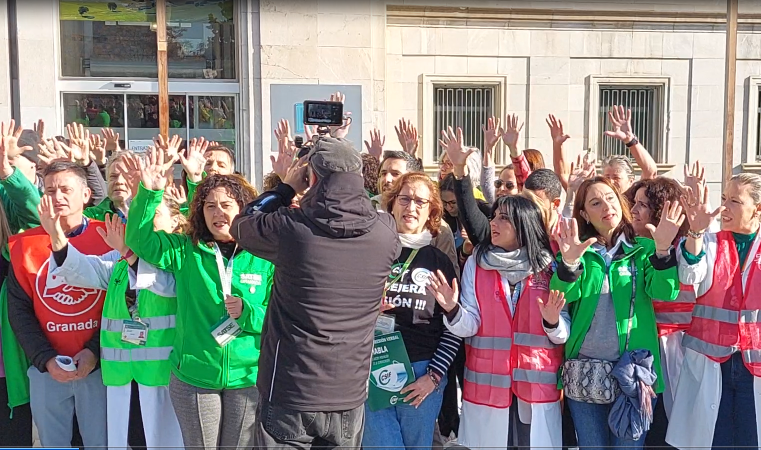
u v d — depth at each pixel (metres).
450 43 10.92
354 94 9.99
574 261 3.26
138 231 3.24
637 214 3.81
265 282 3.38
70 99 9.85
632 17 11.24
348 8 10.02
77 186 3.66
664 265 3.29
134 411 3.64
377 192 4.79
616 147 11.62
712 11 11.34
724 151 10.15
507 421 3.44
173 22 10.04
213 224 3.31
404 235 3.57
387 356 3.41
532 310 3.44
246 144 9.92
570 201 4.62
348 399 2.89
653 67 11.46
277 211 2.89
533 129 11.27
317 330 2.82
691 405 3.62
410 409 3.45
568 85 11.29
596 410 3.37
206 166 4.79
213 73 10.22
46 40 9.49
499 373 3.45
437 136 11.15
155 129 10.14
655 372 3.35
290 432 2.84
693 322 3.66
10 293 3.59
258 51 9.83
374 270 2.91
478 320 3.49
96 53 9.91
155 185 3.24
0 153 3.79
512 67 11.13
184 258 3.36
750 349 3.52
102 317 3.58
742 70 11.68
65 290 3.57
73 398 3.71
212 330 3.27
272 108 9.74
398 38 10.74
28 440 3.82
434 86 11.08
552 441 3.41
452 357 3.48
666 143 11.62
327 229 2.81
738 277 3.56
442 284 3.38
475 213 3.84
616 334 3.36
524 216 3.44
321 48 9.98
